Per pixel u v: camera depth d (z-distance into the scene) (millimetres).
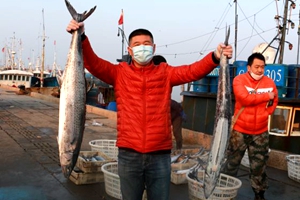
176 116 7180
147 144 2996
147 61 2990
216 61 3000
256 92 4613
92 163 5469
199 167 5516
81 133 3195
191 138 9594
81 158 5695
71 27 3080
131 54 3037
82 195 4984
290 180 6078
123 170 3092
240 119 4664
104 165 5250
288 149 9234
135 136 3012
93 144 7480
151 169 3051
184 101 12250
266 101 4504
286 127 9289
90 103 23516
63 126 3109
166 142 3078
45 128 11141
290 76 9656
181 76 3064
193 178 4910
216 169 3033
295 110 9258
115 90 3195
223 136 3062
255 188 4750
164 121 3055
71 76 3143
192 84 12344
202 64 3016
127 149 3055
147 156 3020
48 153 7449
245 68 9969
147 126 3012
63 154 3084
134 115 3020
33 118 13625
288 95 9680
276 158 6934
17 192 5016
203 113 11383
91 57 3094
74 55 3125
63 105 3135
